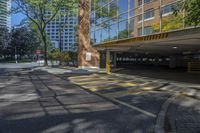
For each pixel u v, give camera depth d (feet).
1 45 326.65
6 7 171.73
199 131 25.14
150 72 108.27
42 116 30.40
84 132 24.45
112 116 30.81
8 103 38.63
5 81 72.18
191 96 45.73
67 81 72.18
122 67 152.46
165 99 42.98
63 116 30.50
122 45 97.45
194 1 23.44
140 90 53.67
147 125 27.09
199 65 117.80
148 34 72.54
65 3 154.20
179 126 26.89
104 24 104.58
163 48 110.83
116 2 94.63
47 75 94.17
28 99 42.24
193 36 60.64
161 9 66.90
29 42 338.95
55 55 219.41
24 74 99.71
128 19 85.87
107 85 62.34
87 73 98.84
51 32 344.28
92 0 123.85
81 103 38.88
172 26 62.18
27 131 24.58
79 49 127.13
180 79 75.41
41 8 158.40
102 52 142.82
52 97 44.45
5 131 24.58
